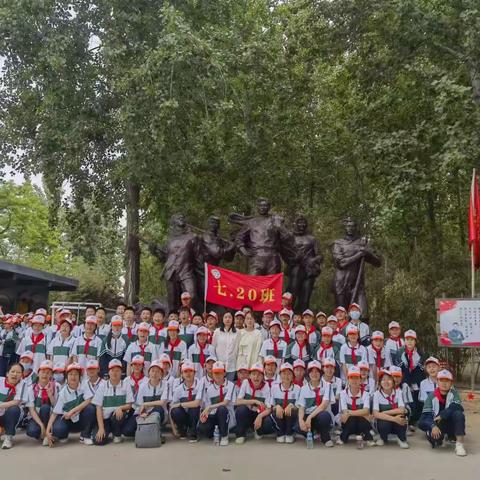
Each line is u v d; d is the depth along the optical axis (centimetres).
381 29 1780
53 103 1870
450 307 1273
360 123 1950
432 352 1698
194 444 856
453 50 1664
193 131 1898
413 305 1747
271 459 768
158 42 1766
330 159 2314
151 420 838
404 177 1627
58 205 2161
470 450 825
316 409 846
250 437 907
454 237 2444
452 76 1561
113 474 691
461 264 1886
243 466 731
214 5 1978
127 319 1080
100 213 2278
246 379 901
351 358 984
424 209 2116
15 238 3409
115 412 852
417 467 731
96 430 866
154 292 2783
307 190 2433
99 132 2020
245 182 2225
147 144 1788
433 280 1877
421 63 1788
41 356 1087
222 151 1980
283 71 2006
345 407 852
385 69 1831
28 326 1281
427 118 1886
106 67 1942
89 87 1942
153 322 1081
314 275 1436
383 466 735
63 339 1057
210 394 873
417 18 1609
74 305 1584
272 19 2234
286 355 1025
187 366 888
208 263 1325
